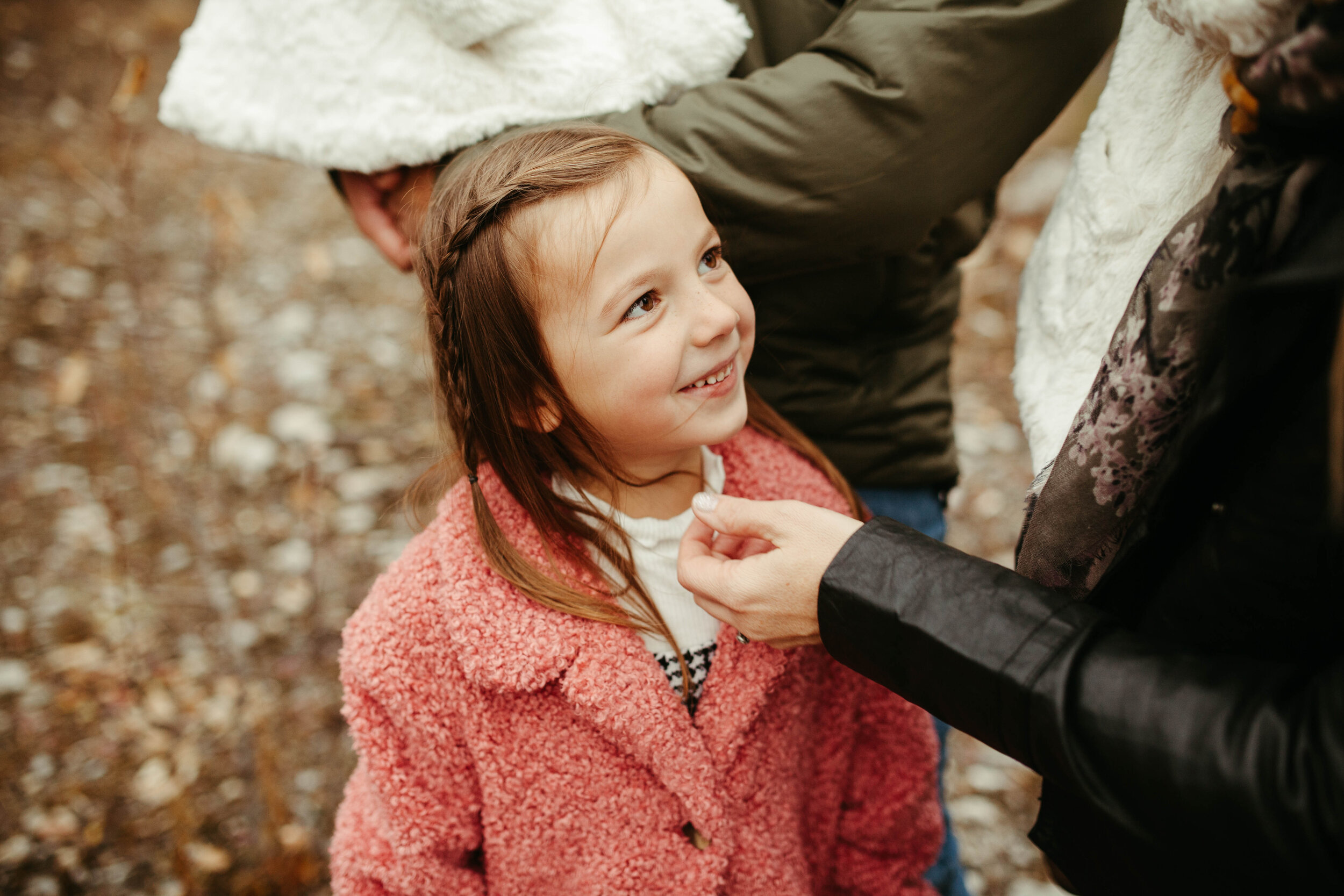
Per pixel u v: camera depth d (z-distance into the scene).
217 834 1.93
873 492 1.28
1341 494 0.55
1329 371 0.57
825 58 0.97
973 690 0.68
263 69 1.08
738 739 0.94
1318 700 0.55
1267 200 0.60
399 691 0.92
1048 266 0.90
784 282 1.09
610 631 0.91
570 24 1.01
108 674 2.28
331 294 4.20
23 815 1.97
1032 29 0.95
